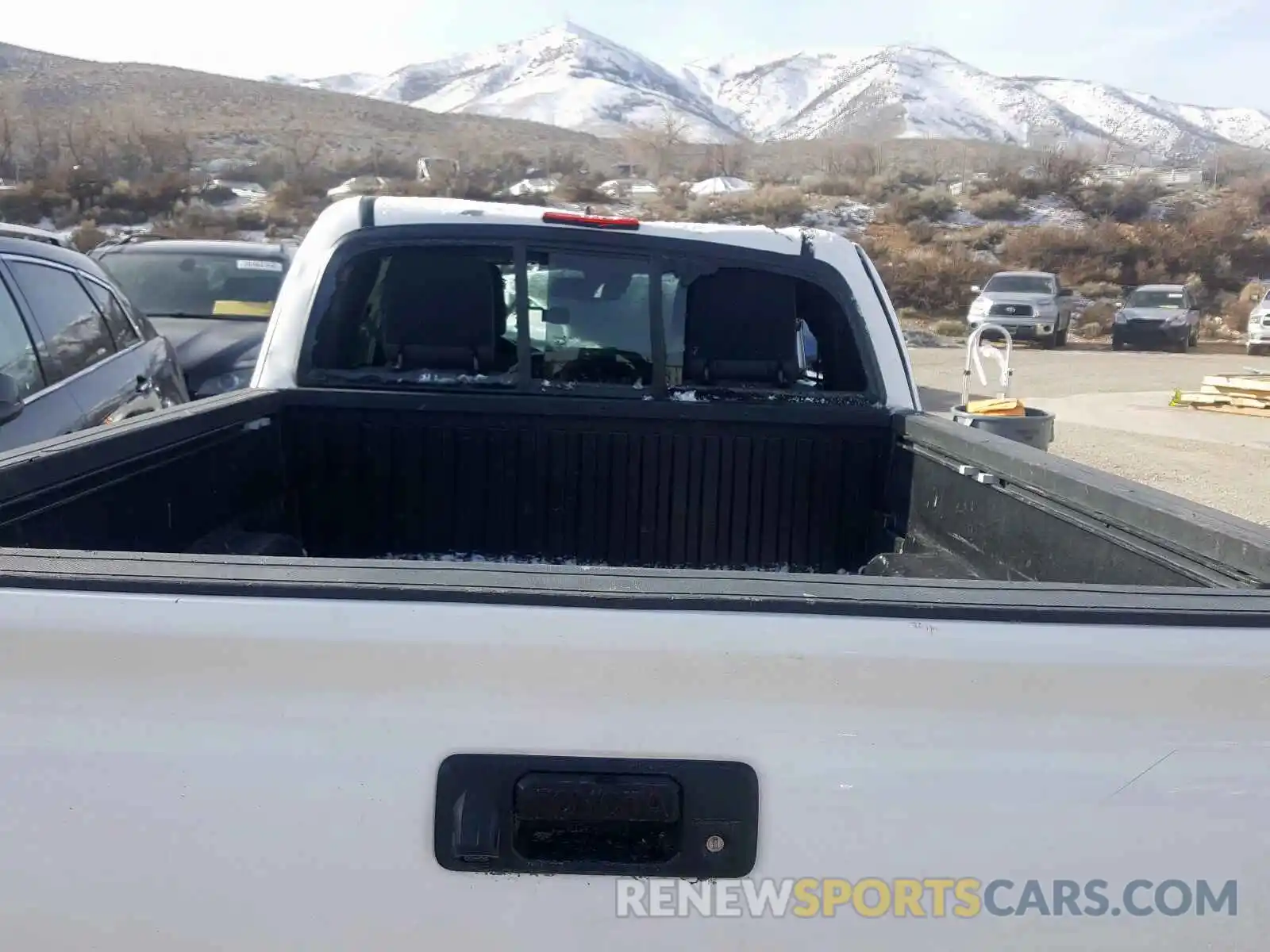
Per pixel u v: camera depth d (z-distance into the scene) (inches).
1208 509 84.1
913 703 57.8
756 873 57.4
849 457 146.6
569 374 146.8
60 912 56.7
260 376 142.6
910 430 137.6
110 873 56.7
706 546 147.2
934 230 2026.3
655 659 57.5
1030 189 2209.6
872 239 1974.7
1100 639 57.8
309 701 57.3
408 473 144.2
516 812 57.3
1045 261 1846.7
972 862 57.2
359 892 56.8
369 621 57.1
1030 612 58.2
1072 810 57.4
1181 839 57.6
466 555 145.8
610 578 60.1
